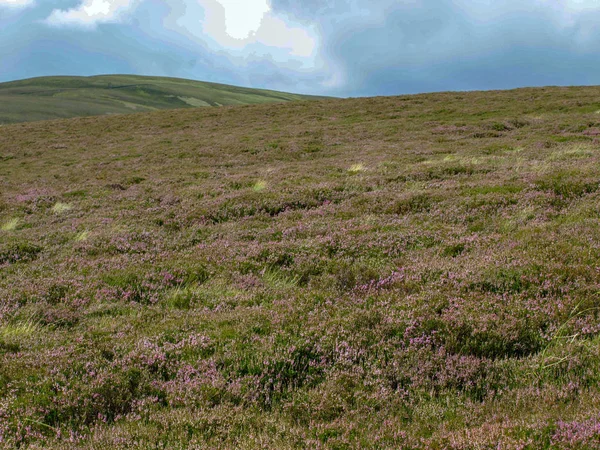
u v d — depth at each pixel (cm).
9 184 2898
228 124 5409
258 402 543
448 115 4797
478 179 1791
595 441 397
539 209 1285
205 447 450
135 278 1001
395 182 1923
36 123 6347
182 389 562
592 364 551
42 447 455
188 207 1725
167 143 4306
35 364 615
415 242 1120
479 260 917
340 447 448
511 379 553
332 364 614
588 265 811
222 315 770
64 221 1738
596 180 1443
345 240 1149
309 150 3450
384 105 5856
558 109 4572
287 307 789
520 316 683
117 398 549
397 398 531
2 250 1299
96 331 740
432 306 734
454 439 434
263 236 1293
